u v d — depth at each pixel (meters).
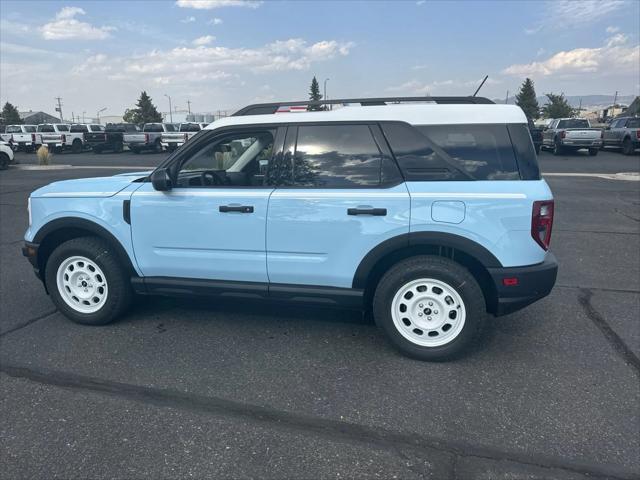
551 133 26.03
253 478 2.51
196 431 2.90
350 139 3.77
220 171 4.19
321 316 4.68
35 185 14.91
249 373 3.60
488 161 3.60
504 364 3.72
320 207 3.74
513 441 2.80
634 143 23.55
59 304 4.47
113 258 4.31
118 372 3.61
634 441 2.79
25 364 3.73
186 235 4.06
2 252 7.08
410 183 3.65
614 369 3.63
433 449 2.74
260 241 3.91
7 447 2.76
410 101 3.91
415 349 3.76
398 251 3.84
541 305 4.96
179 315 4.71
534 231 3.52
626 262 6.48
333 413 3.09
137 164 24.16
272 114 3.97
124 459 2.65
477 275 3.81
